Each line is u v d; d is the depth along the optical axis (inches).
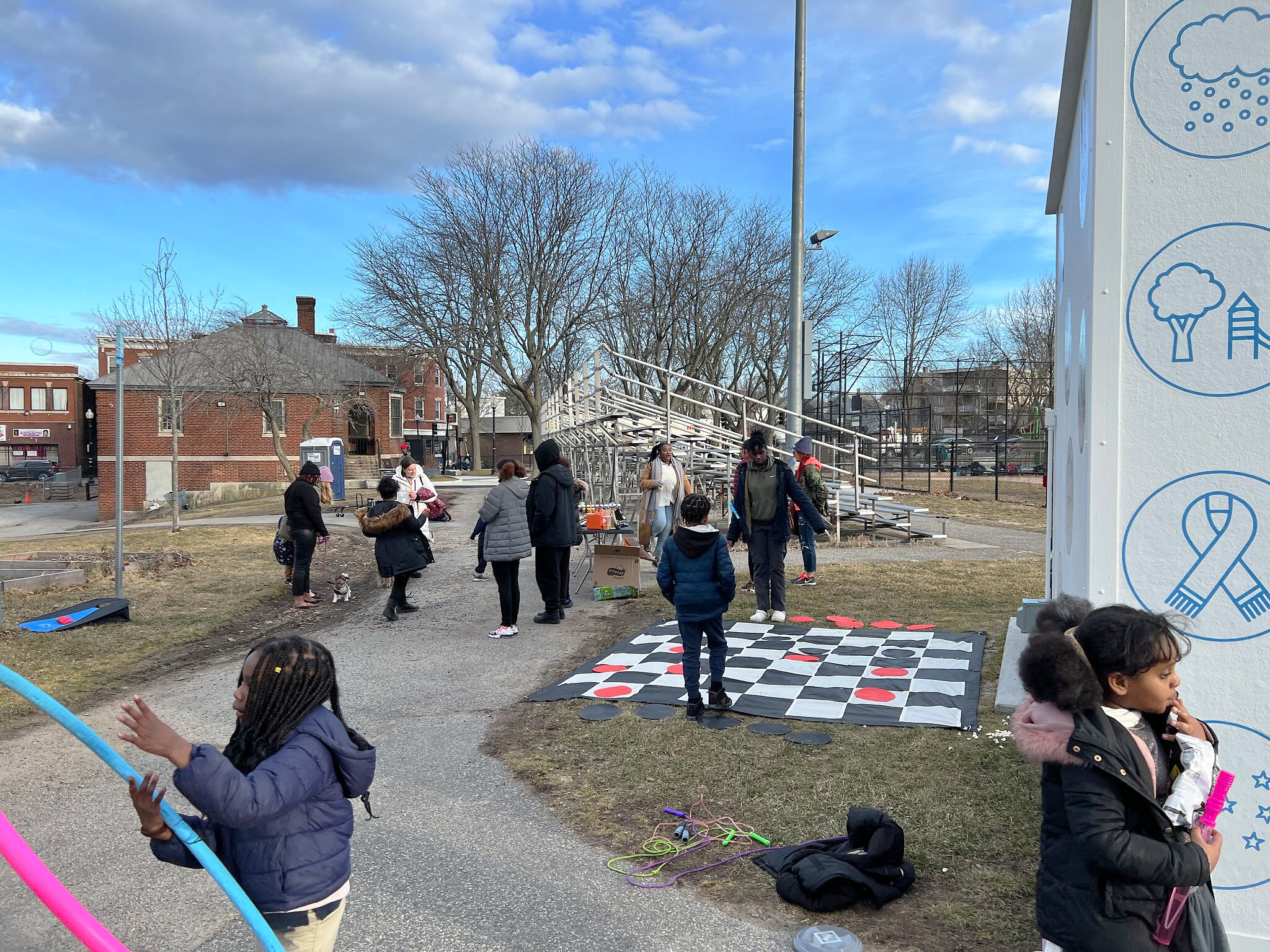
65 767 204.7
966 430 1716.3
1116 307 110.0
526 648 309.1
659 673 260.5
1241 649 106.2
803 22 509.0
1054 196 182.7
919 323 2278.5
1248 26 104.1
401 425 1695.4
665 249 1475.1
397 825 166.1
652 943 124.5
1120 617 76.5
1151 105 107.9
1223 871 107.8
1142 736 76.9
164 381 806.5
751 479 319.6
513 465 331.6
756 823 161.2
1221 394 106.2
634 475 703.1
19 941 131.0
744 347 1713.8
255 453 1407.5
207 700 256.7
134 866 153.9
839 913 130.6
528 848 155.3
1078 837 73.3
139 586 434.6
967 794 168.1
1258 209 104.3
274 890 80.4
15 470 2396.7
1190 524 107.7
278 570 486.9
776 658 271.0
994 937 121.9
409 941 125.9
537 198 1391.5
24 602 391.2
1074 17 121.3
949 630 301.0
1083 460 117.2
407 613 379.2
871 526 582.9
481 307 1425.9
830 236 532.7
